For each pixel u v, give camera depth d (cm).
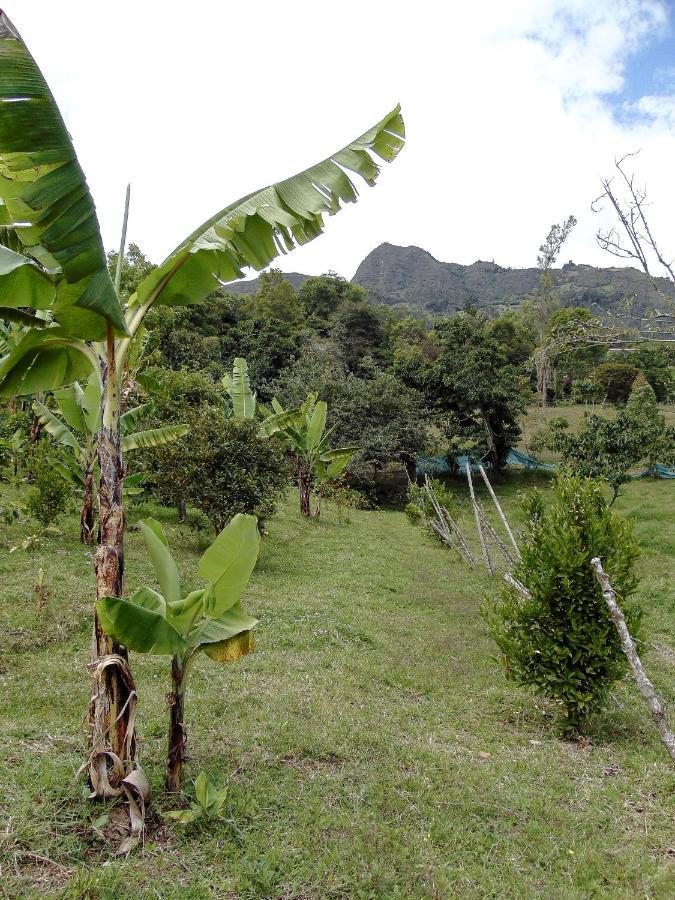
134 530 1414
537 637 683
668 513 2109
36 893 335
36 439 1628
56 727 536
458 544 1689
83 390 1259
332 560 1481
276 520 1908
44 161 333
